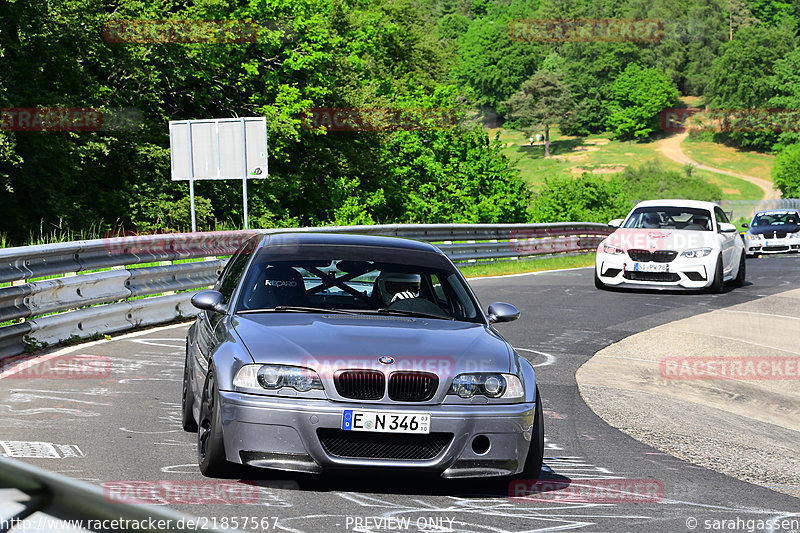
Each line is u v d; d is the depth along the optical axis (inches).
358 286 634.8
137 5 3373.5
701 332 1380.4
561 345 1231.5
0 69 2822.3
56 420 682.2
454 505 499.5
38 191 2970.0
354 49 5344.5
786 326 1465.3
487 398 531.8
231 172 2439.7
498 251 2694.4
